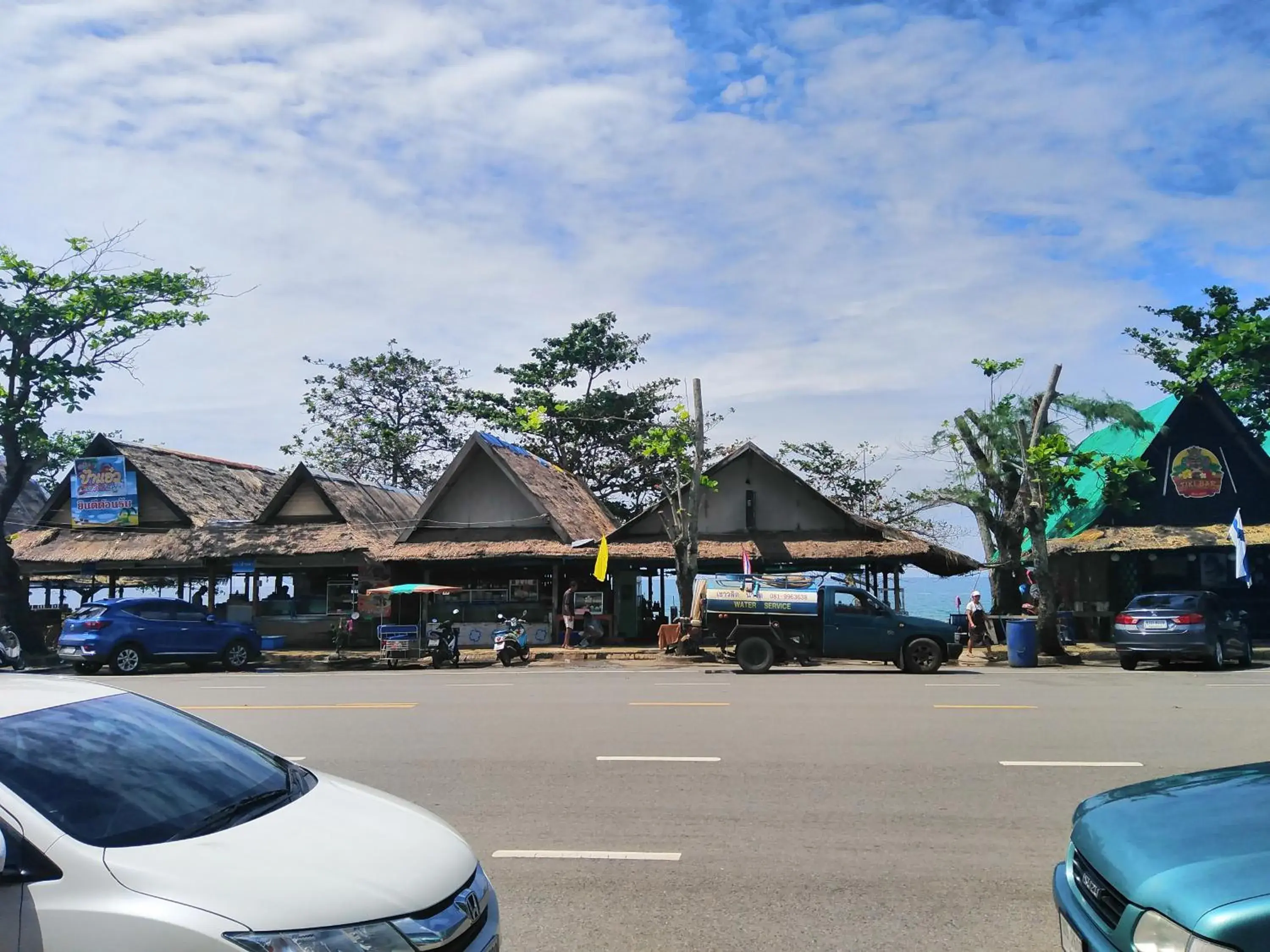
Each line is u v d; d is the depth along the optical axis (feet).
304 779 15.67
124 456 106.11
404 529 103.19
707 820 25.04
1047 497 82.48
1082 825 14.78
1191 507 91.61
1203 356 92.94
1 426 90.07
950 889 19.95
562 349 137.49
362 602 100.53
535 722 41.32
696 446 85.66
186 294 91.71
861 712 43.27
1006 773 30.12
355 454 142.72
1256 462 90.99
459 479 103.19
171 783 13.79
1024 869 21.17
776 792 27.78
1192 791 15.07
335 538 99.81
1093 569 97.50
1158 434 91.91
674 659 82.07
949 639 66.28
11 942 10.68
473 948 12.40
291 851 12.33
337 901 11.36
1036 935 17.61
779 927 18.04
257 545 99.09
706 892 19.90
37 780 12.59
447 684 61.00
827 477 133.49
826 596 67.00
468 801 27.37
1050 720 40.47
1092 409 80.89
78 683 16.08
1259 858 12.00
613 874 21.01
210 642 81.35
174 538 103.09
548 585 102.01
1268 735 36.40
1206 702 46.50
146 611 78.23
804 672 67.51
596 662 83.41
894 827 24.30
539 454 137.18
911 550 91.35
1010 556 84.53
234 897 11.07
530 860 21.97
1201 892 11.48
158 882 11.12
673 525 95.66
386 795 15.78
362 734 39.24
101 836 11.98
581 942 17.44
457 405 139.54
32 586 128.06
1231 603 91.86
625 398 136.05
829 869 21.25
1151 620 67.21
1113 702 46.62
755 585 68.03
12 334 88.58
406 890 11.96
